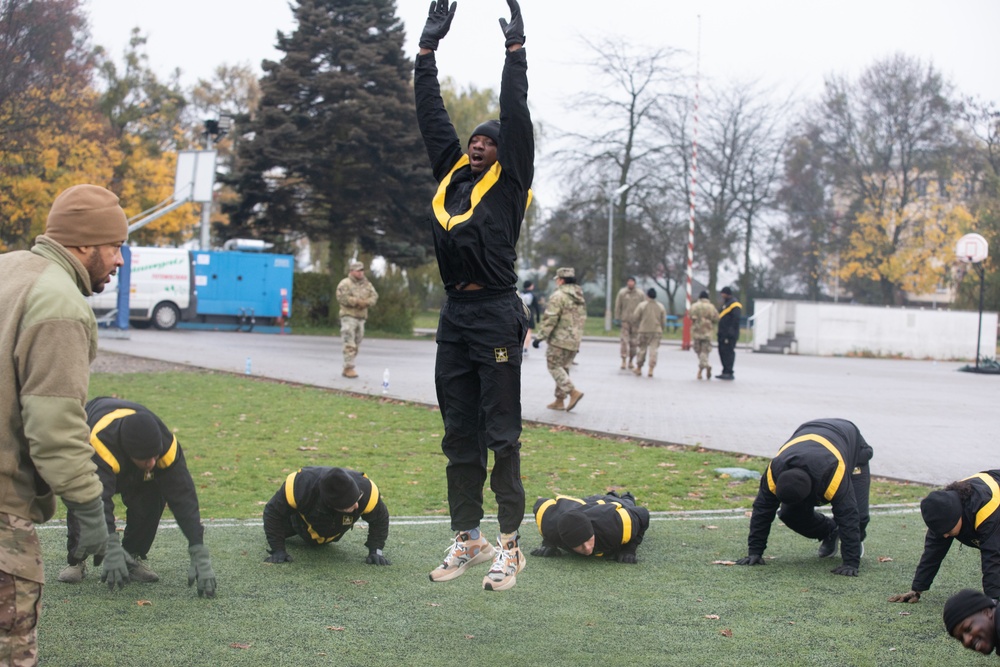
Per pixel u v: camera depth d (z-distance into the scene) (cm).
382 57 3597
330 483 554
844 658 444
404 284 3788
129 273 2512
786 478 583
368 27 3578
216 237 4553
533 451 1080
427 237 3731
